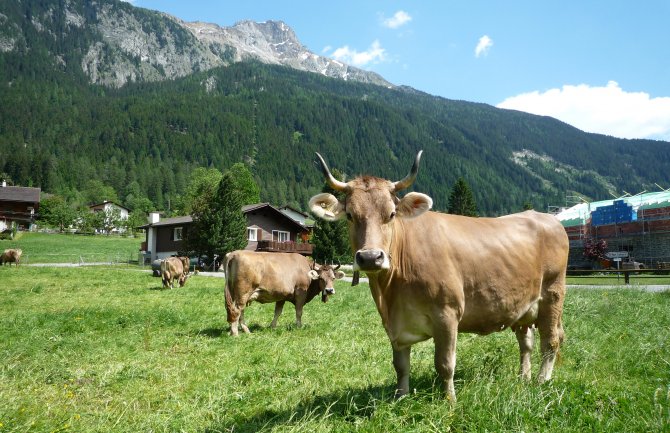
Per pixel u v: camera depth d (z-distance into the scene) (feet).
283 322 44.93
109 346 33.45
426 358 26.78
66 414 19.01
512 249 19.72
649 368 22.44
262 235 186.70
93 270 122.62
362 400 19.19
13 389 22.54
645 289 64.39
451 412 15.61
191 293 73.61
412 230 18.10
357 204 16.92
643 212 156.25
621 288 67.31
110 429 17.70
